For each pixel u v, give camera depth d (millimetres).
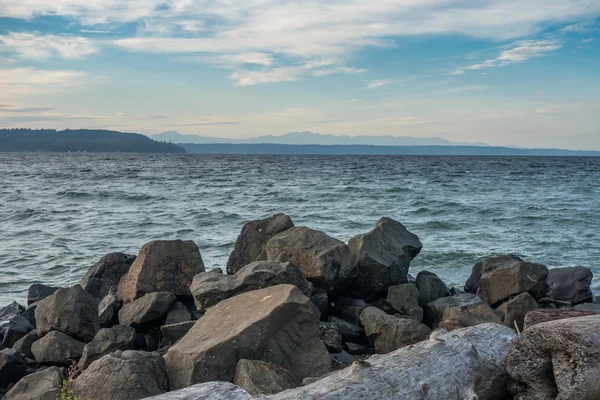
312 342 6918
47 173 71938
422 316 9641
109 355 6156
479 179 60312
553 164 122562
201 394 4488
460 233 22797
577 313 5637
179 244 10086
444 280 15031
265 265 8852
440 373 4578
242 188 46125
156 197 37375
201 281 8938
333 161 145500
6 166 97000
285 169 88188
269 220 11453
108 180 57250
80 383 5949
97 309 8695
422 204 33281
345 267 9852
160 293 8898
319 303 9062
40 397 6059
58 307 8414
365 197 37906
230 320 6863
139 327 8695
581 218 26891
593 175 70375
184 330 7973
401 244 10992
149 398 4488
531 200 36125
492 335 5234
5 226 24641
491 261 10711
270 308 6711
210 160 150125
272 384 5723
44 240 20938
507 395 5008
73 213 29000
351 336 8578
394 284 10375
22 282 14828
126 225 24922
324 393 4148
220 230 23578
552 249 19156
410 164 119312
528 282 9383
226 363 6133
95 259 17562
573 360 4180
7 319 10508
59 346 7957
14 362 7500
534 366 4488
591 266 16594
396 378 4410
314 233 10320
